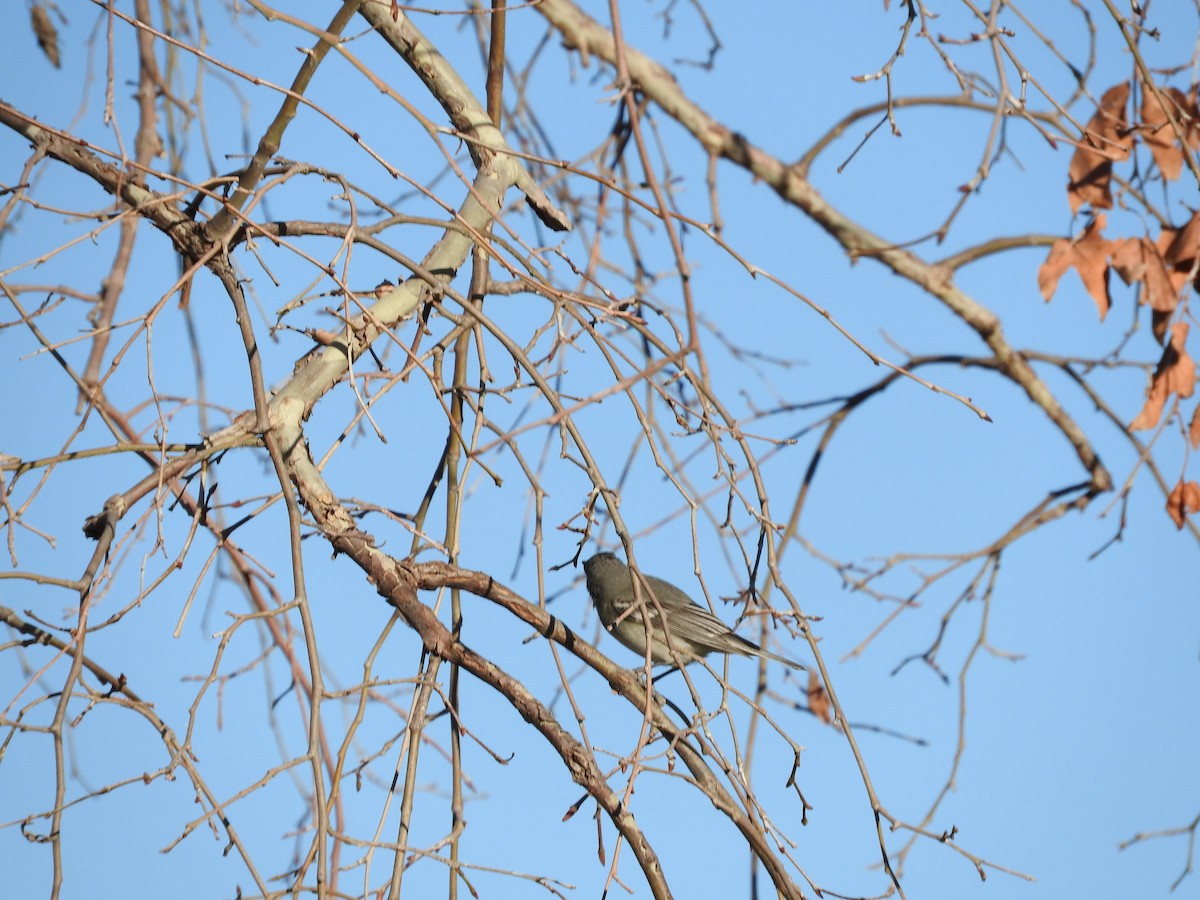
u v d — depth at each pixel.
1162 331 11.34
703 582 8.87
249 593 11.80
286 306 8.88
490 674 9.26
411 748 8.62
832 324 8.71
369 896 8.30
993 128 8.98
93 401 8.53
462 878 8.33
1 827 7.60
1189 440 11.45
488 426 9.80
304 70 9.80
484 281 11.33
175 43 8.32
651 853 8.72
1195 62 11.17
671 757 8.29
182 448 9.93
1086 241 11.34
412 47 11.97
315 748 7.72
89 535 9.40
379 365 10.31
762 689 13.61
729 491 9.05
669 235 8.07
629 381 8.13
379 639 9.55
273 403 10.10
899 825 8.57
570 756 8.98
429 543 9.34
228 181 9.12
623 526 8.81
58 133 8.44
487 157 12.01
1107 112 11.34
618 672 9.66
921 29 9.01
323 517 9.68
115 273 11.70
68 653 8.28
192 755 7.78
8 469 9.21
